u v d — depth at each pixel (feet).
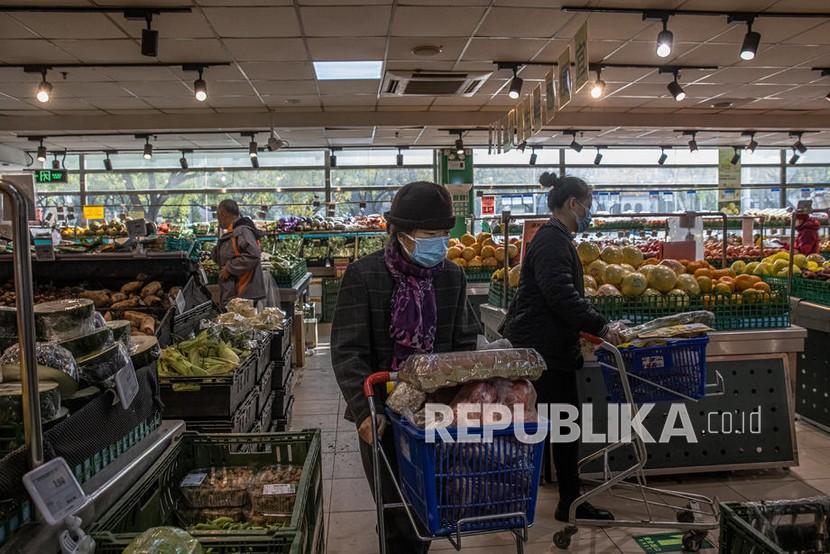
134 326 10.36
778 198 50.96
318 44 21.95
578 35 17.81
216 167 46.85
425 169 48.34
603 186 48.93
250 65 24.47
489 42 22.11
